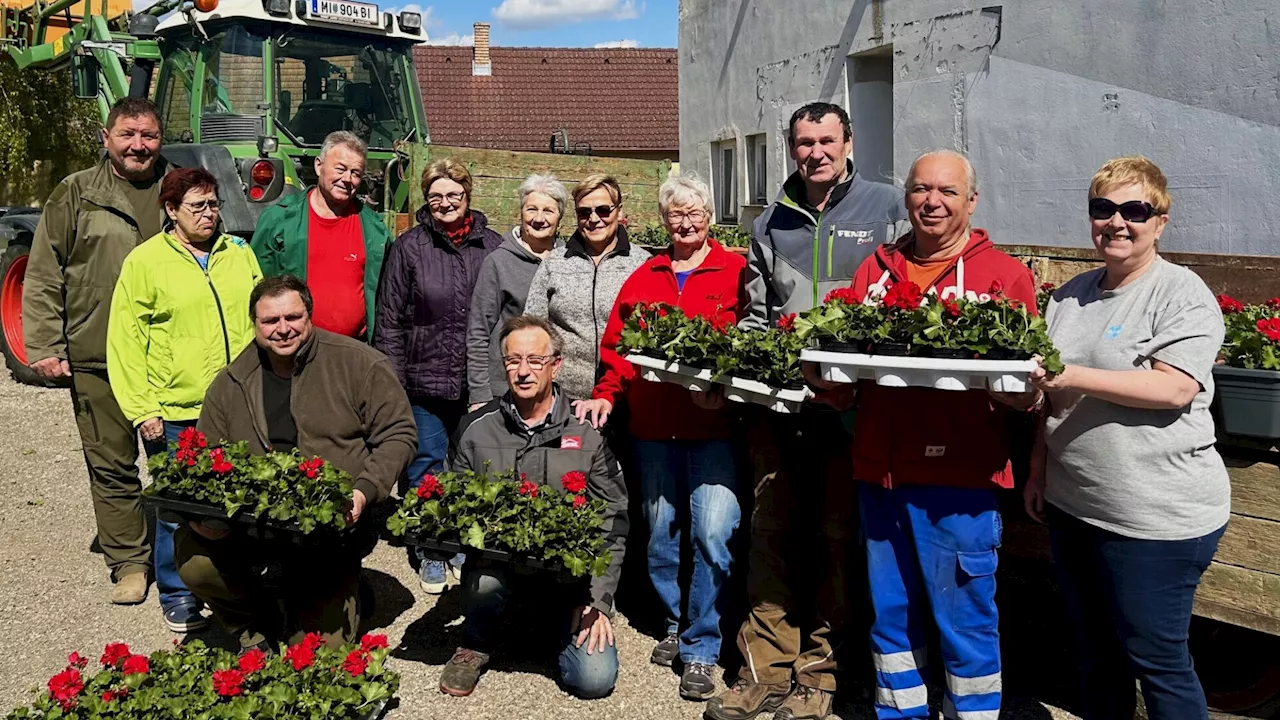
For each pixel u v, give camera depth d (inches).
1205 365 107.6
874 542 127.6
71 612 184.9
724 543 150.1
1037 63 304.0
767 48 444.8
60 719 118.6
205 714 116.6
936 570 122.6
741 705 141.7
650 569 161.5
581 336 172.2
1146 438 110.4
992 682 123.3
